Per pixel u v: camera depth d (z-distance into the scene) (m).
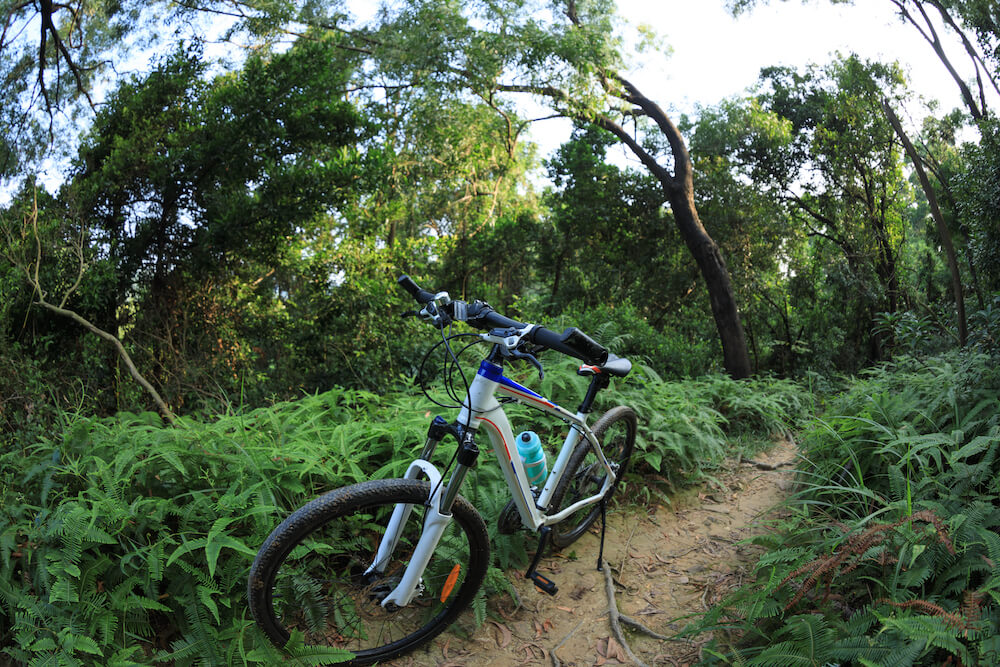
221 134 7.85
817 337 14.12
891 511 2.99
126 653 2.24
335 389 4.54
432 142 11.83
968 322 5.56
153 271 8.21
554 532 3.26
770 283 14.33
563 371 4.83
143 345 7.96
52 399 5.65
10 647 2.23
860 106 13.30
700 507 4.16
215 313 8.72
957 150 11.48
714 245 11.43
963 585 2.32
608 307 13.37
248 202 8.01
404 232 16.72
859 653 2.09
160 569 2.41
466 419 2.42
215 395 8.02
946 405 3.77
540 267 15.67
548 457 3.76
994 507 2.65
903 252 14.30
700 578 3.24
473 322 2.48
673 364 10.61
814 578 2.33
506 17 9.95
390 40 10.42
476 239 15.23
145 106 8.27
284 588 2.45
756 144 14.57
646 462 4.38
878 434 3.77
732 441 5.48
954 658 2.02
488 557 2.61
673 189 11.55
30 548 2.39
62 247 6.86
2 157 7.78
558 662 2.58
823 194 14.70
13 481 2.69
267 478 2.95
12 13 7.86
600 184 14.56
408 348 9.38
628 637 2.75
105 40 9.46
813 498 3.84
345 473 3.19
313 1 10.63
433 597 2.77
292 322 9.42
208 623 2.41
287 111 8.11
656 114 11.82
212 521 2.67
